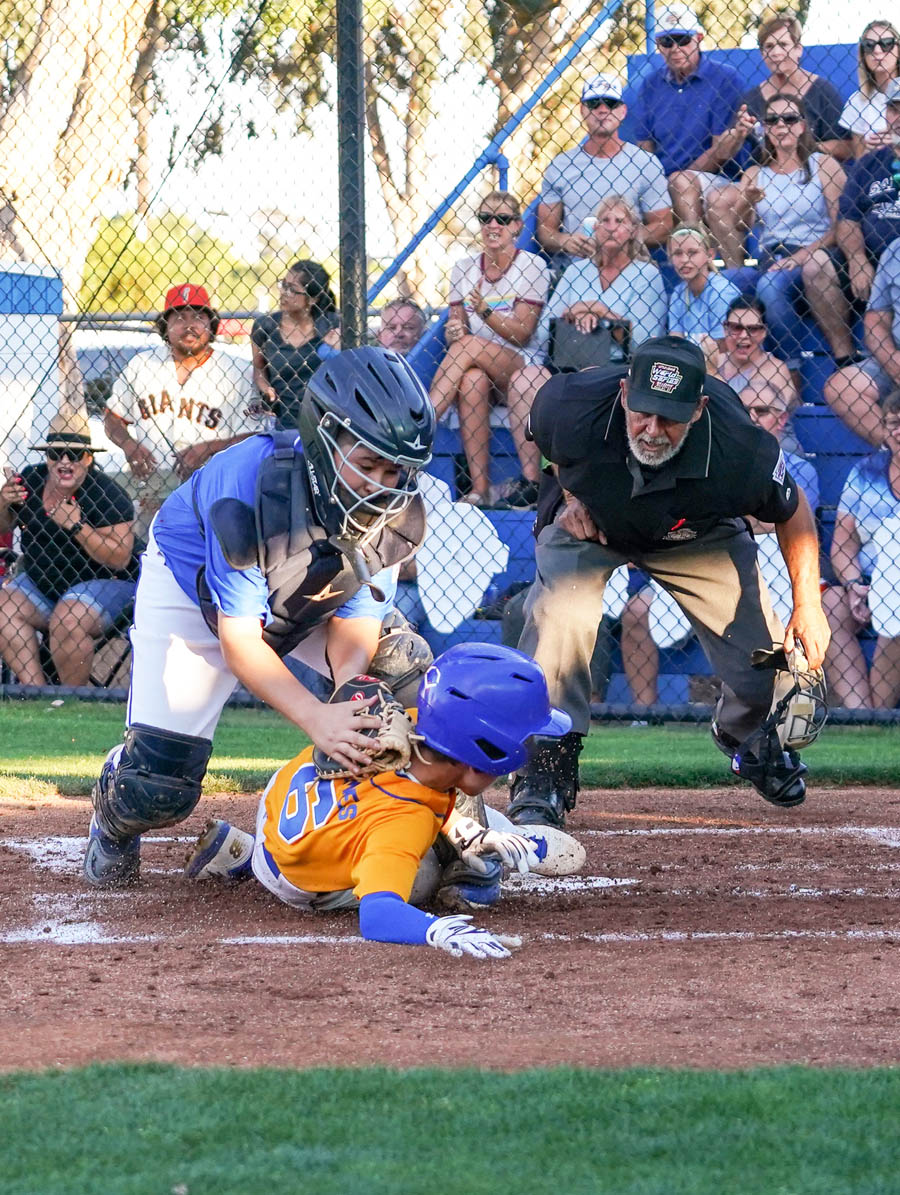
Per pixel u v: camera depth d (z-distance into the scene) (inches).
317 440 298.4
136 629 355.6
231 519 314.5
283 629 341.1
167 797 359.9
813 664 417.4
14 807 540.4
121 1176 176.7
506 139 880.3
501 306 783.1
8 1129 193.2
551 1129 194.4
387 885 316.5
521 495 789.9
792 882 410.6
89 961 311.0
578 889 399.2
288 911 362.3
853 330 778.8
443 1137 191.3
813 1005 272.1
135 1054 237.5
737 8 960.3
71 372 863.1
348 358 298.8
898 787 611.5
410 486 304.0
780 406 743.1
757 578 450.6
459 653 325.4
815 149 783.1
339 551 319.3
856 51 831.7
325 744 319.3
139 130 1089.4
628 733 719.7
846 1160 183.6
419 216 1203.9
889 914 366.6
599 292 776.3
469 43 1050.1
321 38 919.7
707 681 750.5
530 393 768.3
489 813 398.6
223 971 300.5
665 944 329.7
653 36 879.1
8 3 1174.3
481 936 301.0
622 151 805.9
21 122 1154.0
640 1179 176.7
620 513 418.9
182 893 384.8
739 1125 195.9
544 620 441.1
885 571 720.3
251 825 495.8
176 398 794.8
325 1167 179.9
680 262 768.9
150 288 1203.2
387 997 277.7
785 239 781.9
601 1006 271.0
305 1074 217.8
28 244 1149.1
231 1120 196.9
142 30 1122.0
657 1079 217.2
